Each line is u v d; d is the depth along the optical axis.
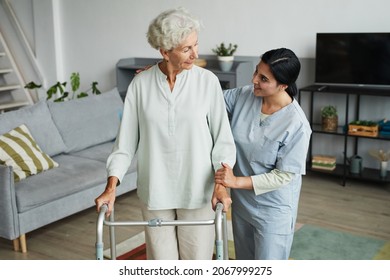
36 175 3.84
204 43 5.79
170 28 1.91
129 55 6.36
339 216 4.18
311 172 5.25
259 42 5.45
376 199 4.53
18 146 3.87
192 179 2.15
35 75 7.08
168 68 2.07
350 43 4.78
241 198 2.39
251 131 2.30
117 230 3.92
